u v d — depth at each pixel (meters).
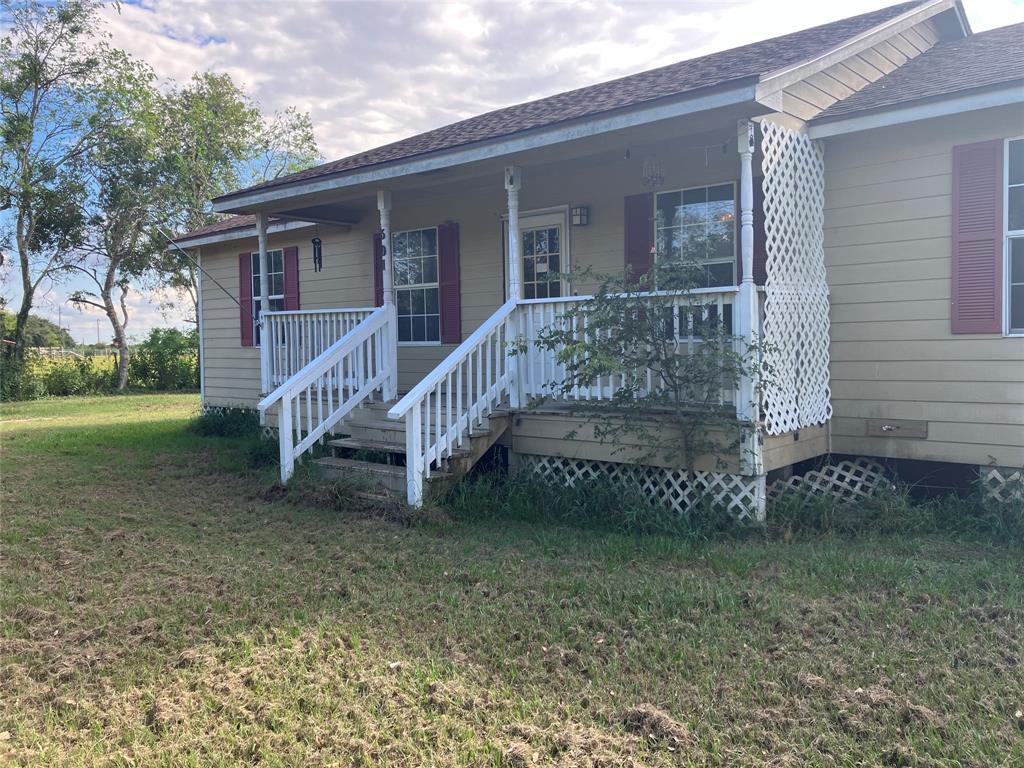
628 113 5.91
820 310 6.69
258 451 9.31
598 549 5.54
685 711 3.22
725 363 5.79
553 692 3.43
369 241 11.03
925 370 6.38
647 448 6.36
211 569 5.31
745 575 4.87
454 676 3.58
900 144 6.41
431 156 7.39
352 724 3.19
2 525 6.61
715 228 7.67
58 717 3.34
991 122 5.98
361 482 7.13
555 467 7.14
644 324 6.00
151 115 26.11
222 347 13.76
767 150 5.96
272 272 12.85
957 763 2.76
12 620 4.47
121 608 4.60
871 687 3.34
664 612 4.28
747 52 8.19
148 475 8.83
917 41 8.48
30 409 19.59
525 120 7.79
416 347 10.51
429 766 2.87
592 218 8.62
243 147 31.66
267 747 3.03
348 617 4.36
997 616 4.06
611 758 2.87
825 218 6.82
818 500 6.18
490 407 7.14
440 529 6.16
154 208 26.50
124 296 29.12
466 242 9.86
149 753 3.02
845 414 6.79
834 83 6.90
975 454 6.16
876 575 4.75
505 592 4.71
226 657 3.87
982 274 6.06
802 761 2.82
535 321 7.23
